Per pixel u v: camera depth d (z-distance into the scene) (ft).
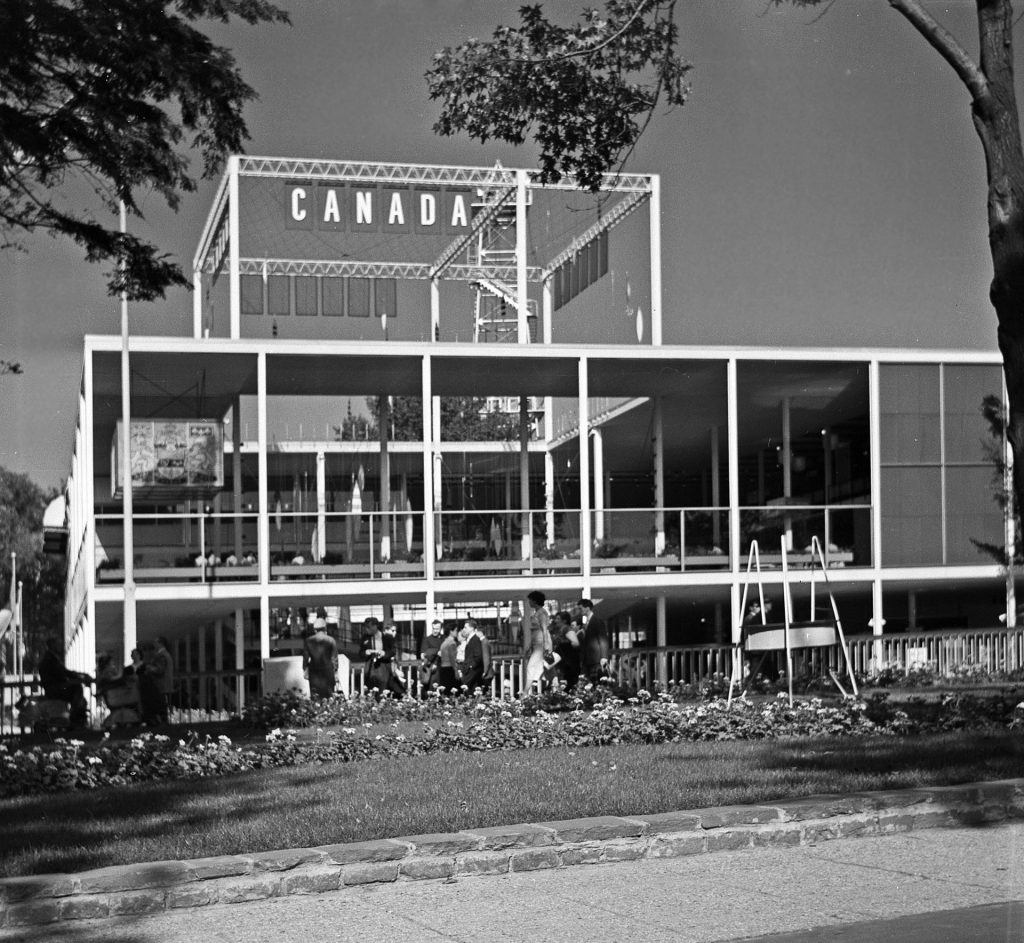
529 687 67.15
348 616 114.62
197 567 84.23
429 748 46.11
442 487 125.80
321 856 24.99
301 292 112.27
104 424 108.37
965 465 92.68
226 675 74.79
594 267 103.09
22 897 23.06
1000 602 105.19
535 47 48.75
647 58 48.96
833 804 28.78
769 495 131.64
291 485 118.62
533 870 26.27
